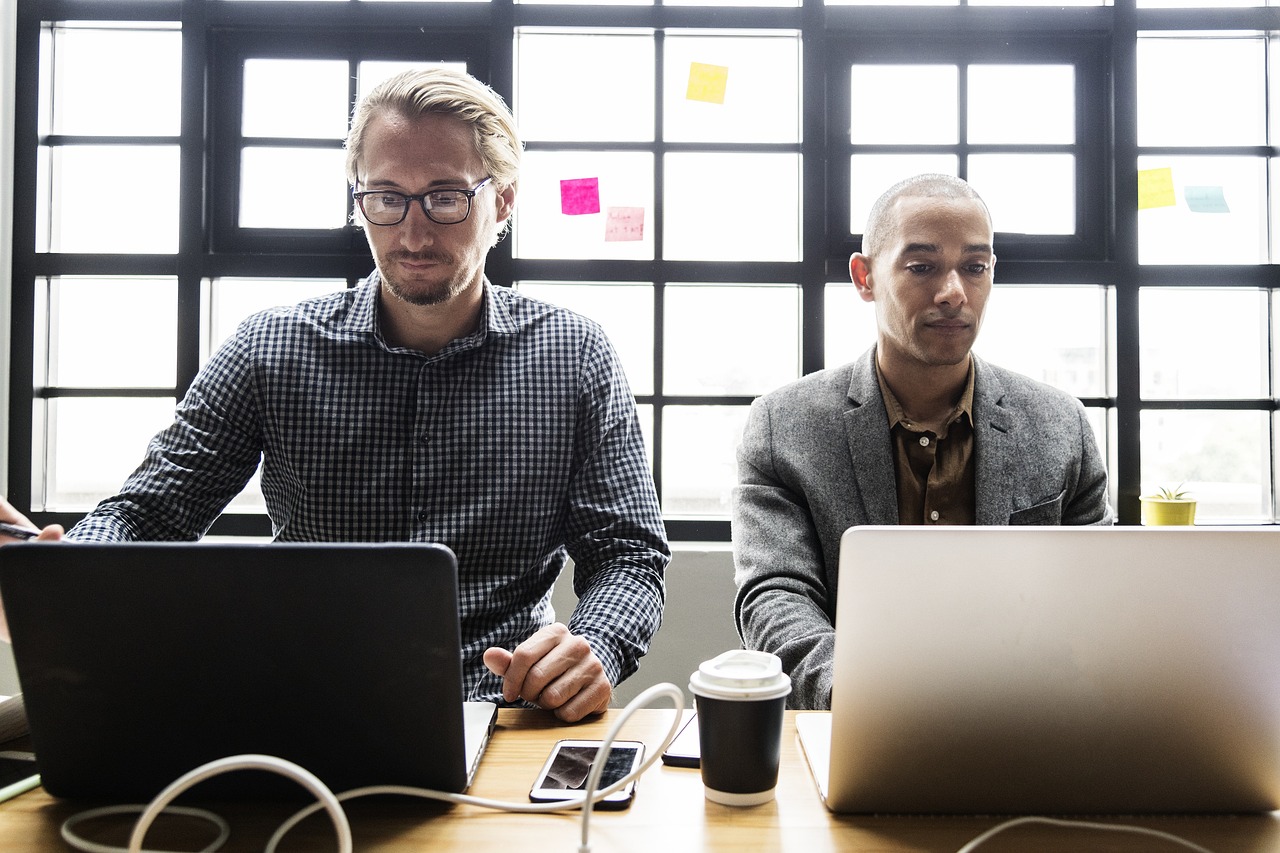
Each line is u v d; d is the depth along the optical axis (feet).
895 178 7.06
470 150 3.82
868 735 2.12
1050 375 7.11
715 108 7.09
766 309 7.16
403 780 2.20
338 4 6.95
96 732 2.15
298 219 7.09
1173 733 2.11
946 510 4.45
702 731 2.29
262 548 2.03
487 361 4.14
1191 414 7.03
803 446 4.52
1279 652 2.05
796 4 7.07
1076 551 2.02
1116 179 6.85
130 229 7.07
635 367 7.18
